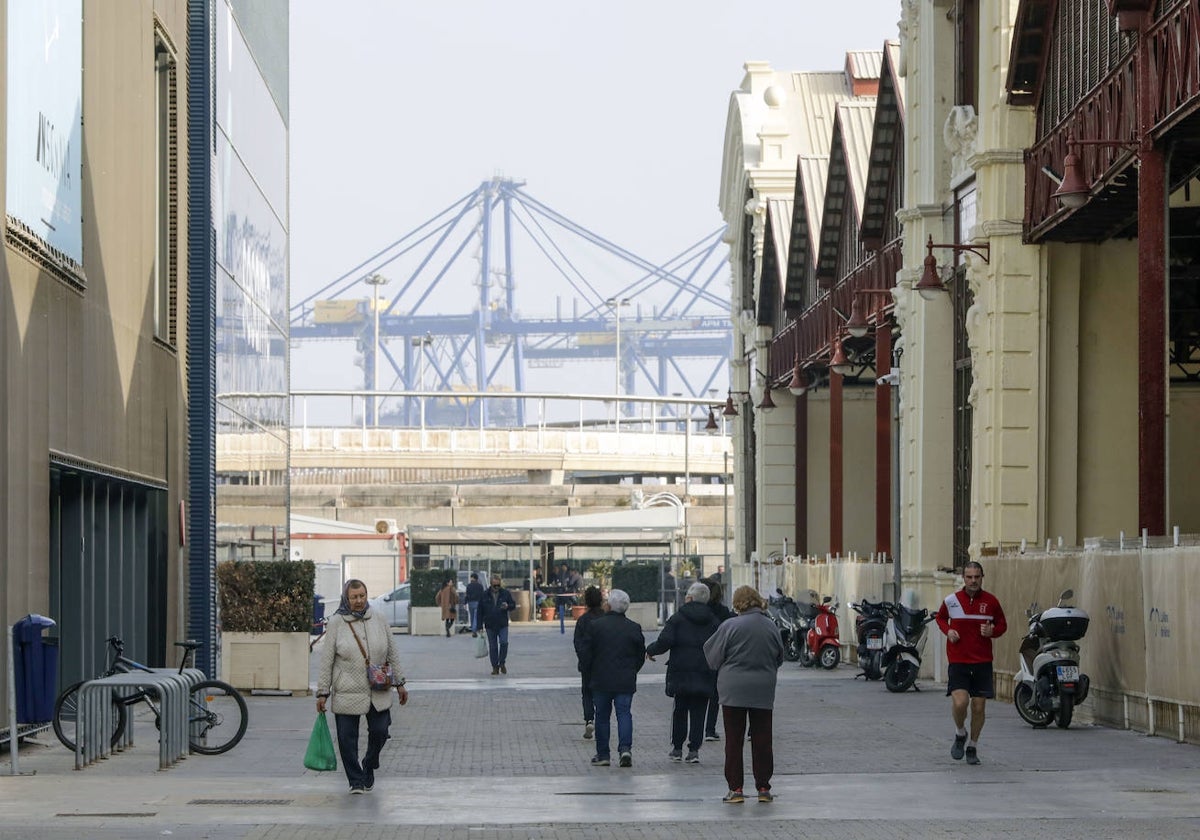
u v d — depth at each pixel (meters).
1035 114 57.44
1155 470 43.69
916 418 66.88
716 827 25.47
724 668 28.64
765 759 28.61
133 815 26.52
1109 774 32.53
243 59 67.69
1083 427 58.12
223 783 31.28
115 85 44.91
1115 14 44.81
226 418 61.09
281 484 80.31
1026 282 57.81
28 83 35.41
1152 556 40.00
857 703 52.59
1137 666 41.12
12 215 34.16
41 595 36.66
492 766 35.34
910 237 68.00
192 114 55.66
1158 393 43.91
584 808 27.91
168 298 53.03
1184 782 31.19
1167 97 43.50
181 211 54.50
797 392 95.19
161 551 51.88
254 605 56.00
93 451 42.09
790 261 102.00
